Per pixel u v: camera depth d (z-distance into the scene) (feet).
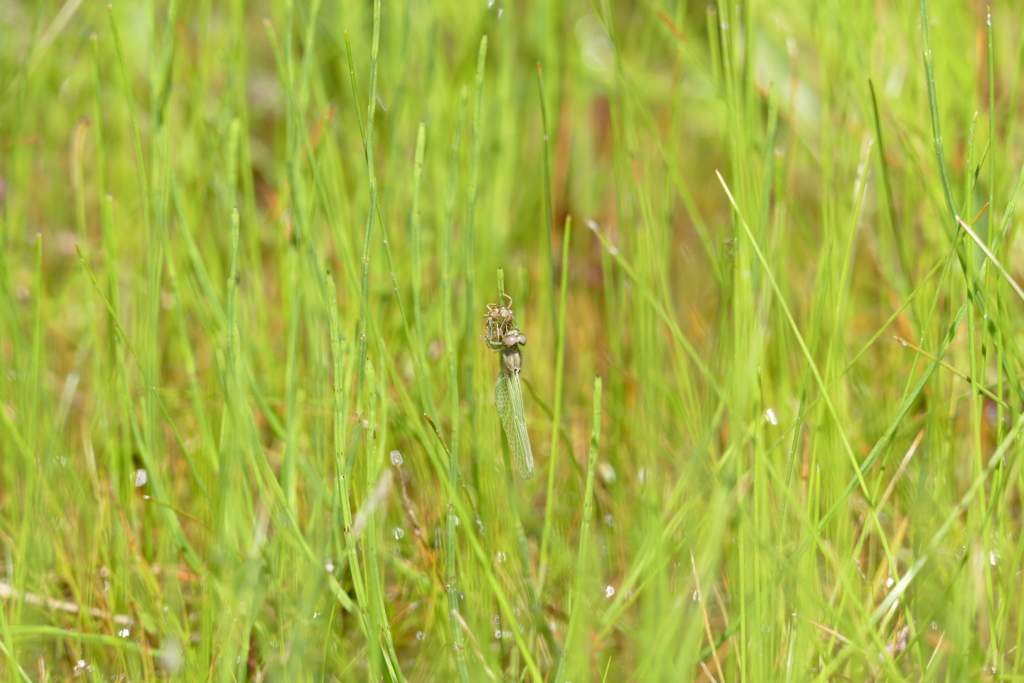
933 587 3.43
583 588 3.34
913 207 3.66
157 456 3.58
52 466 3.57
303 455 3.61
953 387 3.56
